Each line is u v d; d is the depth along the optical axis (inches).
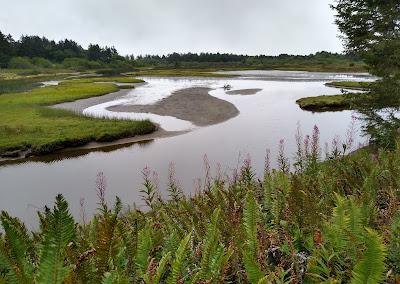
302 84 2888.8
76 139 1063.0
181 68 6491.1
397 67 645.3
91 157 946.7
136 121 1272.1
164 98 2041.1
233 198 167.9
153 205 220.7
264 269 101.7
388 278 94.3
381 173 199.8
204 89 2536.9
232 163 757.9
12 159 951.0
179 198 227.8
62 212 63.8
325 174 216.4
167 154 918.4
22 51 6619.1
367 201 148.0
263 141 991.0
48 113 1482.5
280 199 153.6
